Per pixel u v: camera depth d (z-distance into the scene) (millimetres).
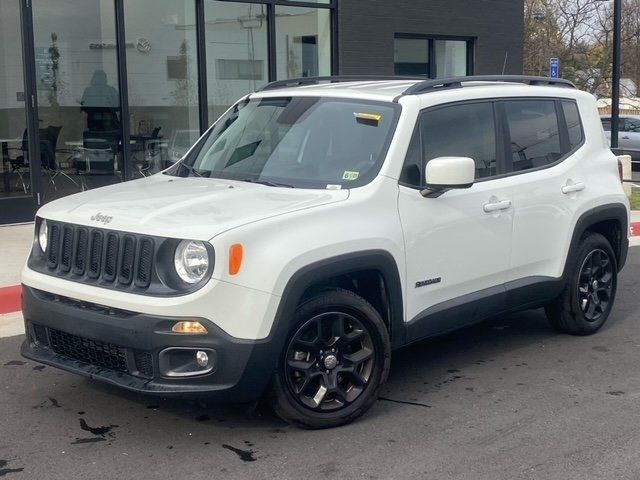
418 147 5098
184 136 12703
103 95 11711
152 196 4770
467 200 5281
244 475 4055
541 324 7000
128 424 4695
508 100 5855
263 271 4129
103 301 4219
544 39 26953
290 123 5445
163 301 4039
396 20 14906
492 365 5867
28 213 10930
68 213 4625
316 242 4336
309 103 5508
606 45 26422
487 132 5625
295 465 4168
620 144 23062
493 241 5484
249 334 4105
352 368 4660
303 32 13930
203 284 4027
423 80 6055
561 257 6117
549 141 6148
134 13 11914
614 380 5551
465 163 4793
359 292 4949
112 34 11703
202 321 4027
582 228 6230
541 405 5055
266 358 4168
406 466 4164
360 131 5117
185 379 4082
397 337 4914
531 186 5781
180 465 4164
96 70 11594
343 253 4453
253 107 5871
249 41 13258
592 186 6352
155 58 12227
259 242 4164
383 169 4852
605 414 4906
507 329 6848
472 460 4242
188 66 12633
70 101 11367
